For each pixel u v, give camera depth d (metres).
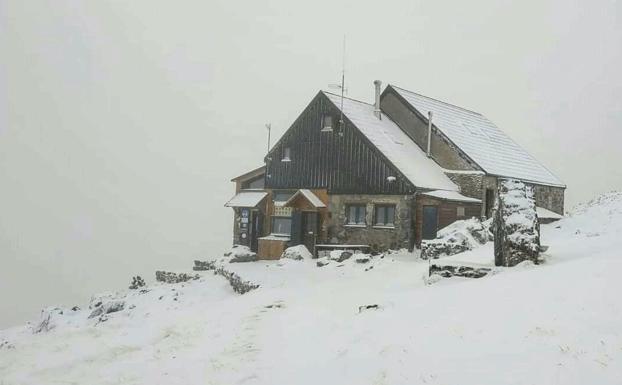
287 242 34.91
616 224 24.55
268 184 37.00
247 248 36.03
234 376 9.96
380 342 10.03
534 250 15.89
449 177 34.28
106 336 17.00
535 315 9.64
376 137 33.97
